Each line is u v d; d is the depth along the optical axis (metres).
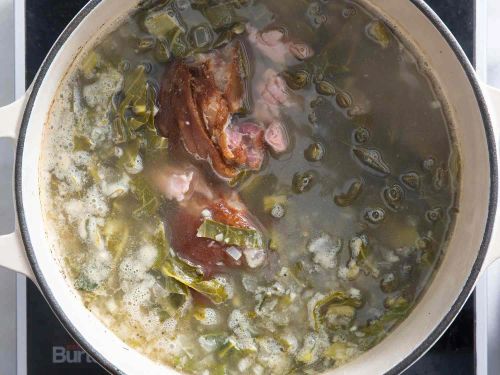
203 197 0.41
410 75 0.40
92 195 0.41
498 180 0.37
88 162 0.40
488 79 0.47
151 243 0.41
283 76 0.41
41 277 0.37
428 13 0.38
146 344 0.41
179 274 0.41
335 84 0.41
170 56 0.40
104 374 0.43
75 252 0.40
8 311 0.46
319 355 0.41
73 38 0.38
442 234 0.41
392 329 0.41
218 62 0.40
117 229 0.41
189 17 0.40
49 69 0.37
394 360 0.39
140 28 0.40
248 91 0.41
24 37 0.42
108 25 0.40
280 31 0.41
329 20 0.41
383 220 0.41
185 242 0.41
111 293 0.41
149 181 0.41
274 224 0.41
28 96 0.37
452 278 0.39
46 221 0.40
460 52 0.38
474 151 0.39
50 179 0.40
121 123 0.40
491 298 0.46
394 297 0.41
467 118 0.39
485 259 0.38
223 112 0.40
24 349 0.43
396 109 0.41
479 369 0.43
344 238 0.41
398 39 0.40
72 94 0.40
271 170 0.41
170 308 0.41
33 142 0.38
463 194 0.40
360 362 0.40
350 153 0.41
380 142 0.41
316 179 0.41
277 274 0.41
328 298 0.41
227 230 0.41
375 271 0.41
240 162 0.41
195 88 0.41
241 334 0.41
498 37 0.47
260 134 0.41
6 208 0.45
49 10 0.43
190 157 0.41
